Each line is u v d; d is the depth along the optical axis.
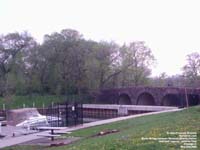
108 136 18.30
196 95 65.25
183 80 95.56
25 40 87.75
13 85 80.19
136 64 87.94
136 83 88.00
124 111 66.38
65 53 84.06
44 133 24.34
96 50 83.75
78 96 80.31
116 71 85.19
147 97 80.44
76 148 15.40
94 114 75.00
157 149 12.09
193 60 94.06
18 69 83.31
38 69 85.94
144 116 29.97
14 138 24.11
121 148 13.06
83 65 83.25
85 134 22.86
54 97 82.69
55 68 83.62
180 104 67.88
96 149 13.91
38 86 84.62
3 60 86.06
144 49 88.75
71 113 30.17
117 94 82.50
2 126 34.81
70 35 85.88
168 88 72.56
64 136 22.89
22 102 78.88
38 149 19.00
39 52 85.75
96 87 83.50
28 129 30.00
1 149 19.81
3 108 71.25
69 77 83.94
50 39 85.75
